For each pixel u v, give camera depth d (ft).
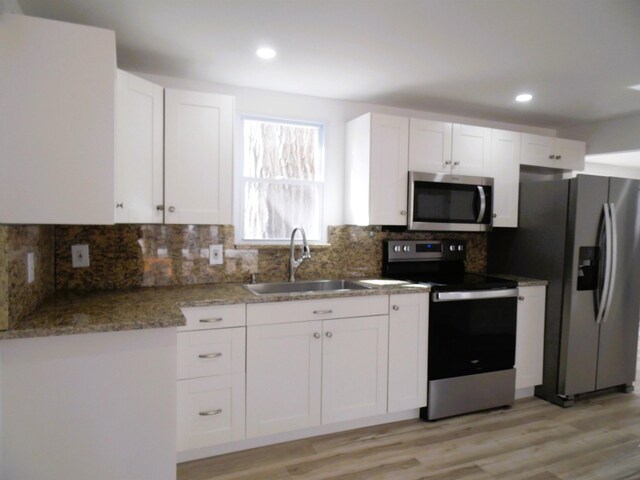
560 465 7.26
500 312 9.48
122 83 6.61
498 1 5.63
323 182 10.13
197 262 8.84
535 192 10.52
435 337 8.77
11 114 4.82
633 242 10.35
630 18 6.01
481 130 10.39
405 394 8.60
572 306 9.65
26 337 4.70
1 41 4.77
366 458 7.36
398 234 10.89
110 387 5.06
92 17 6.13
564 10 5.82
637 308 10.65
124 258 8.21
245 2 5.71
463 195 10.14
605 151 11.79
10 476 4.78
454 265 11.33
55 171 4.99
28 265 5.63
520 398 10.27
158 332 5.21
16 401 4.76
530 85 8.93
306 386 7.73
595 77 8.41
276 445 7.73
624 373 10.57
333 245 10.14
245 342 7.23
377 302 8.26
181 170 7.66
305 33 6.64
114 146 5.20
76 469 4.98
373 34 6.66
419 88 9.23
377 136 9.23
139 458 5.19
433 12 5.94
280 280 9.46
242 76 8.59
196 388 6.94
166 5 5.80
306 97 9.85
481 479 6.80
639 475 6.99
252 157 9.62
